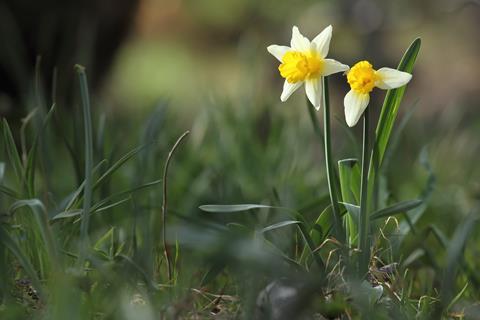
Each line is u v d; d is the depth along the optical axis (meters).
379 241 2.35
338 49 6.23
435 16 5.95
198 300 2.22
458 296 2.27
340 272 2.23
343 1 6.18
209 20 8.42
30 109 2.80
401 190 2.97
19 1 3.82
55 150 2.83
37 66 2.51
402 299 2.22
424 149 2.58
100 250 2.27
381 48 6.20
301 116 3.42
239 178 2.86
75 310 2.09
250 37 6.80
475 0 3.39
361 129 5.00
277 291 2.13
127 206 2.55
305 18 6.86
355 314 2.19
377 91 5.50
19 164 2.33
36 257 2.27
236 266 2.13
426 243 2.59
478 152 3.50
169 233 2.18
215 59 8.30
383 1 6.00
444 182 3.20
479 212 2.43
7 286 2.19
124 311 2.13
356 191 2.28
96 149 2.64
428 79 7.02
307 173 3.08
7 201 2.52
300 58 2.19
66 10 3.97
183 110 4.31
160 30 8.53
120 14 4.21
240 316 2.17
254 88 3.66
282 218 2.49
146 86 7.66
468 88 6.83
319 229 2.28
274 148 3.14
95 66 4.34
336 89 5.96
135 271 2.22
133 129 3.12
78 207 2.30
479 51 6.93
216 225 2.35
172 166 2.83
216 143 3.00
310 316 2.13
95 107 3.24
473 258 2.53
